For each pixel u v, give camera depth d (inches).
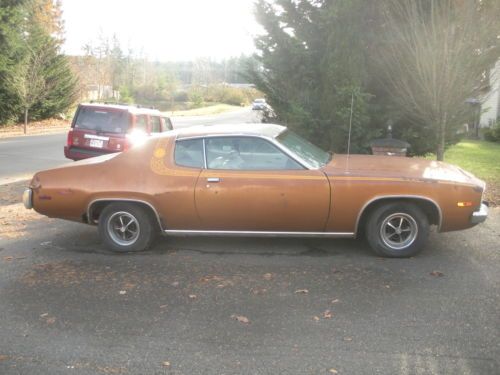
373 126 414.6
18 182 455.2
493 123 940.6
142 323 162.9
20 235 273.3
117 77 2736.2
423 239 223.0
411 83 365.7
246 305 175.5
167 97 2960.1
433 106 341.7
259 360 138.6
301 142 251.8
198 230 233.3
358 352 141.9
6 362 139.3
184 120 1764.3
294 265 217.2
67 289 193.0
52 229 285.9
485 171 480.4
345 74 389.7
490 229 272.7
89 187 234.4
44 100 1274.6
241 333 154.8
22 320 165.8
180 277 204.7
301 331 155.3
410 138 418.3
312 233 227.3
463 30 313.1
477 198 219.9
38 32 1173.1
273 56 435.8
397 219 224.2
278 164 226.4
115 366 136.7
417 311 168.4
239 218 227.0
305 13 437.1
